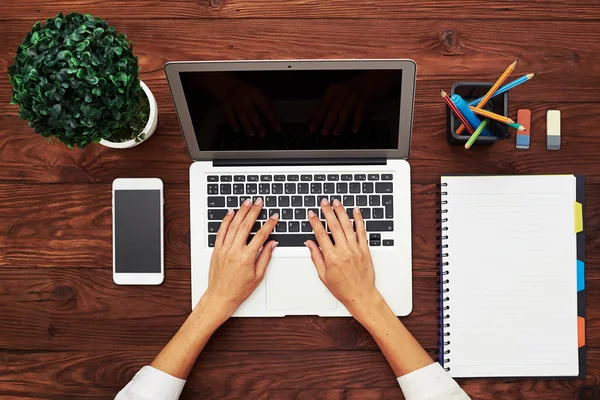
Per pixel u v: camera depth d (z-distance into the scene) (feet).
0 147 2.97
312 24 2.95
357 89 2.43
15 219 2.96
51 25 2.21
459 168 2.93
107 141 2.72
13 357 2.96
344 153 2.76
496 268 2.87
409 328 2.91
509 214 2.86
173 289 2.93
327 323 2.93
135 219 2.91
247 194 2.84
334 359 2.93
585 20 2.94
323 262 2.79
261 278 2.81
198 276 2.86
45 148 2.97
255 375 2.93
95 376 2.95
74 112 2.19
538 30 2.95
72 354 2.96
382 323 2.73
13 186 2.97
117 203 2.91
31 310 2.97
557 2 2.94
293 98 2.46
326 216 2.79
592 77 2.95
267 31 2.96
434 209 2.92
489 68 2.95
